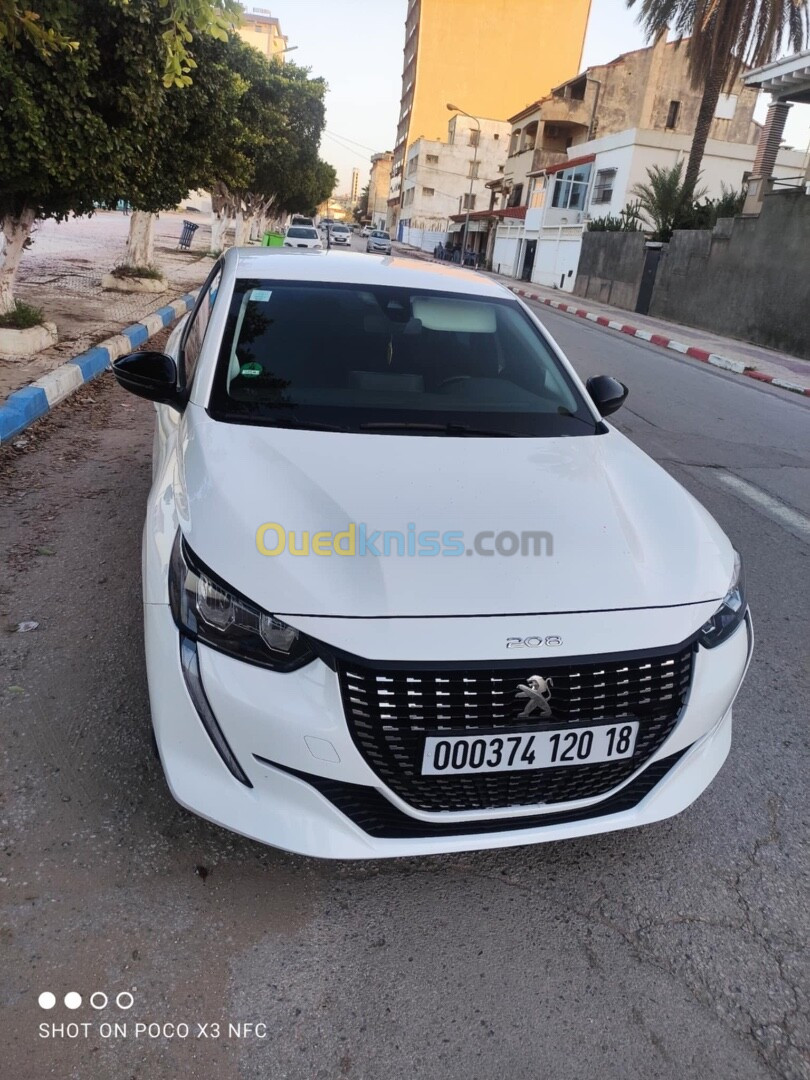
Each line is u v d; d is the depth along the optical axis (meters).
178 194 9.52
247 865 2.13
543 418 2.86
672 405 9.52
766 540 5.11
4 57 5.77
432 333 3.08
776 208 17.53
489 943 1.99
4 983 1.75
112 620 3.23
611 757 1.94
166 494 2.30
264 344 2.85
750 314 18.36
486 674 1.79
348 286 3.21
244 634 1.83
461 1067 1.68
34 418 5.80
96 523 4.19
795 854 2.37
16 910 1.91
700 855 2.34
